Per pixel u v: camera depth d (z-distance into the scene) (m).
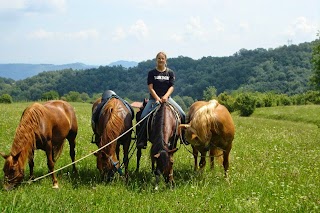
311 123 43.41
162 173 7.93
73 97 116.06
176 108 9.66
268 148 14.68
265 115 54.50
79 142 14.33
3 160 10.38
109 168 8.30
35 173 9.76
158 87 9.81
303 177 9.36
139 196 7.63
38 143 8.49
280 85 142.75
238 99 59.25
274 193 7.79
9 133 15.08
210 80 169.25
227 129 8.77
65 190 7.99
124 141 9.46
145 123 9.45
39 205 6.50
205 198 7.51
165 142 8.23
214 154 9.05
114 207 6.80
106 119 9.09
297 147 15.36
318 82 26.52
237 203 7.04
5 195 7.40
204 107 8.70
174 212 6.59
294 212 6.65
